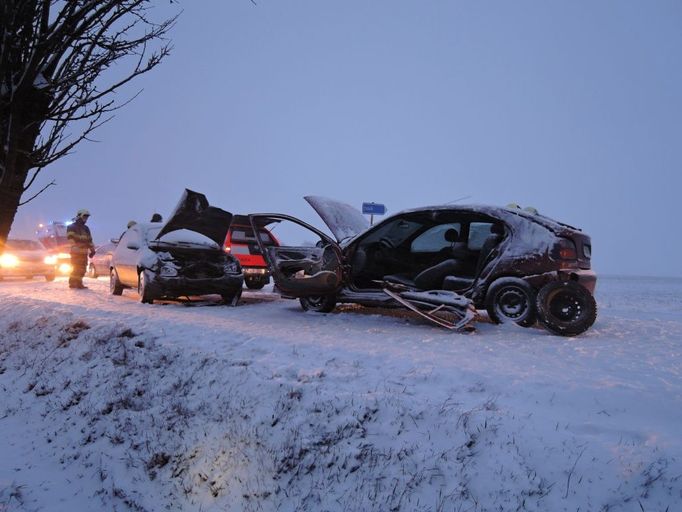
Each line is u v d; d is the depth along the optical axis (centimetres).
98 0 395
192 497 378
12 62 406
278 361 493
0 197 407
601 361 505
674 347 580
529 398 393
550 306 663
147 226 1167
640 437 322
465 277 765
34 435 512
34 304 812
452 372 450
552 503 289
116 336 625
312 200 889
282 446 368
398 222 866
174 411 454
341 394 392
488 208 729
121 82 443
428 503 308
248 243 1390
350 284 807
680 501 271
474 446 332
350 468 341
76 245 1320
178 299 1112
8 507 391
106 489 409
